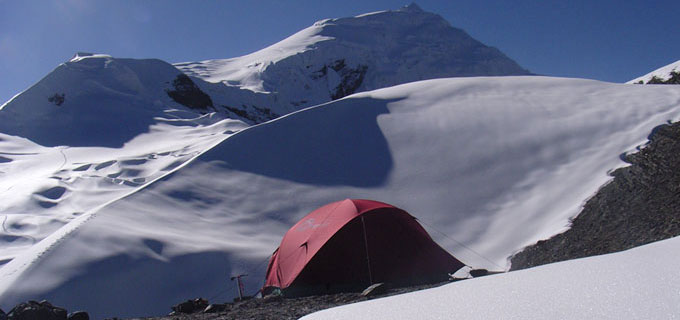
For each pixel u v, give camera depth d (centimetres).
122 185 4972
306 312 577
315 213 1359
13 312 604
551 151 2905
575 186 2414
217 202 2873
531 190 2569
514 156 2975
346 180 3130
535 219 2238
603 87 3891
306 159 3403
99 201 4447
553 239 1891
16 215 3984
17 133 8544
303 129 3766
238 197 2944
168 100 11775
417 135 3534
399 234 1241
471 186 2788
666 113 2934
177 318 661
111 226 2339
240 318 574
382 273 1180
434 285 868
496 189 2691
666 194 1666
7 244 3409
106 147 7656
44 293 1855
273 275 1296
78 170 5634
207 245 2292
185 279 2050
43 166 6244
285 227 2659
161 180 3000
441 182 2911
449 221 2475
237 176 3183
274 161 3388
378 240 1217
